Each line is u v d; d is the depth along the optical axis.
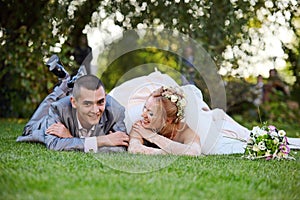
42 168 2.69
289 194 2.38
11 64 5.93
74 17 5.65
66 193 2.16
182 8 5.53
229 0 5.64
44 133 3.74
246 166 3.03
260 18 5.49
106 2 5.30
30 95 6.10
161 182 2.43
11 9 5.90
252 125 6.37
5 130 4.86
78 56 6.15
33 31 5.80
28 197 2.10
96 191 2.21
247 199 2.22
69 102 3.52
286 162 3.31
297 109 7.37
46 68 5.93
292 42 6.22
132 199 2.10
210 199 2.19
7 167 2.72
